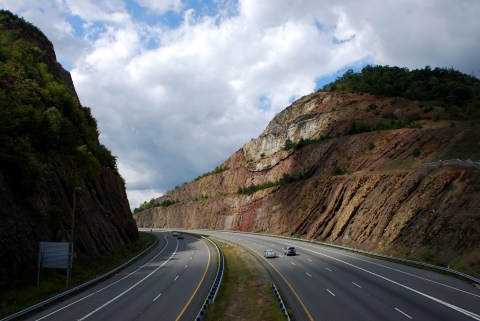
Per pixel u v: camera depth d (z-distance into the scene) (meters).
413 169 46.72
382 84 100.06
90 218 44.34
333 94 102.94
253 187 102.94
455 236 32.34
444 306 19.67
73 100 53.81
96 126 66.69
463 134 51.69
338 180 64.81
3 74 42.31
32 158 32.59
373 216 46.22
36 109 41.19
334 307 20.25
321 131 93.12
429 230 35.47
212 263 41.91
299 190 76.50
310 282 28.14
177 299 23.89
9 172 30.67
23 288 26.44
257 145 123.94
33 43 62.31
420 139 57.66
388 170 55.22
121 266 39.50
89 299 25.05
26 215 30.75
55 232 33.69
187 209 133.62
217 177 132.25
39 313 21.69
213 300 23.16
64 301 24.84
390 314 18.44
